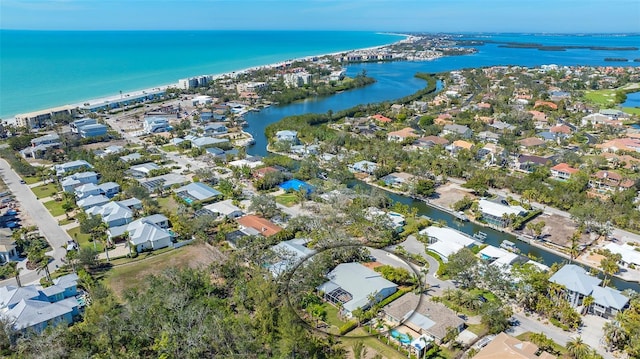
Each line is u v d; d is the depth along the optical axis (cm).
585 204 12712
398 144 19762
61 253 10881
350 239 11138
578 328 8206
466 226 12794
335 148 19562
